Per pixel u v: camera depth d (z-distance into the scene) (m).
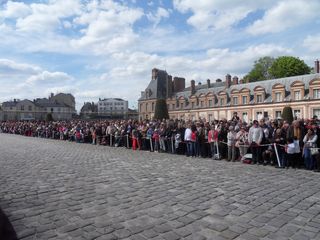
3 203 6.30
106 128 23.03
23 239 4.47
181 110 66.06
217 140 13.94
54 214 5.59
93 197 6.76
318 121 12.60
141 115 77.88
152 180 8.66
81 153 16.38
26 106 104.62
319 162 10.40
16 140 29.55
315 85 42.53
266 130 12.34
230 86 57.50
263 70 61.28
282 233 4.70
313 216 5.48
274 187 7.78
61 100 117.00
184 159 13.80
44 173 9.85
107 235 4.61
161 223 5.11
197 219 5.31
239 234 4.65
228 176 9.34
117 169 10.66
